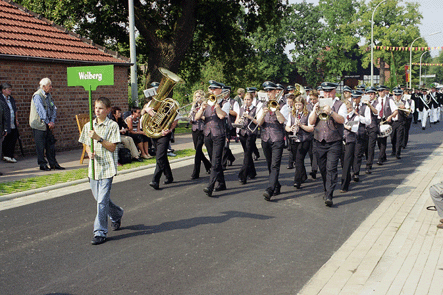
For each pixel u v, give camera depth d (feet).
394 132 40.24
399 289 12.75
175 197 25.35
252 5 89.15
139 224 20.16
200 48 95.61
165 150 27.35
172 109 26.18
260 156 42.29
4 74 40.57
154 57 75.66
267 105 23.73
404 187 27.09
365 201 24.06
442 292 12.45
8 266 15.39
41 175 31.45
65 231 19.25
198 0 76.54
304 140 27.07
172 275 14.49
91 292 13.32
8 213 22.16
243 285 13.67
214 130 25.61
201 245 17.30
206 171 33.47
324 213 21.81
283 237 18.20
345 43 219.00
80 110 48.85
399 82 243.81
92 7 71.77
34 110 32.94
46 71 44.80
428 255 15.39
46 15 74.59
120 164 36.35
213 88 26.43
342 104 23.09
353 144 26.14
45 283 13.98
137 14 74.33
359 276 14.03
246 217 21.16
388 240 17.33
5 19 47.32
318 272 14.53
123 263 15.56
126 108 55.42
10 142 37.63
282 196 25.57
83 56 49.78
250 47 98.22
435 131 67.21
